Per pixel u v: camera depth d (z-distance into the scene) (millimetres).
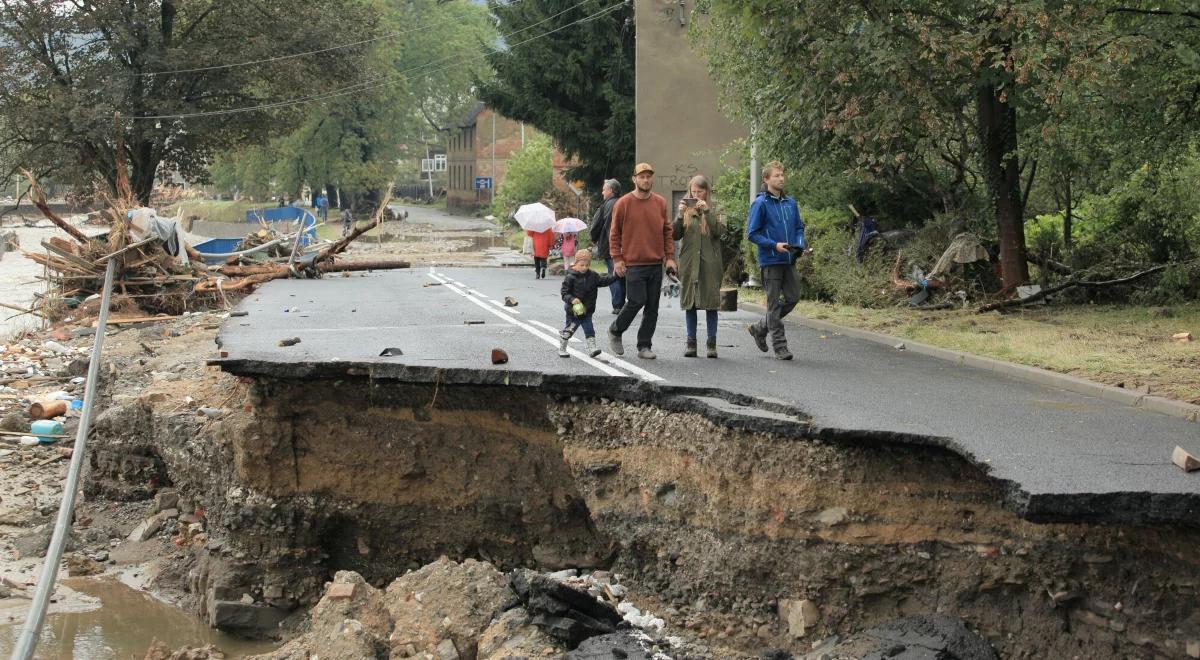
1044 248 17797
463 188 106500
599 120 40844
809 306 17969
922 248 18250
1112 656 7156
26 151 41625
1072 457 7586
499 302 19281
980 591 7715
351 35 44844
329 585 9375
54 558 9875
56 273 27547
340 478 11438
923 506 8031
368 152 89500
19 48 40250
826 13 15219
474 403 11273
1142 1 14898
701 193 11766
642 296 11516
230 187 113625
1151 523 6750
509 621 8586
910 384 10523
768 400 9289
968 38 13938
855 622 8086
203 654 10258
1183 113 15953
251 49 41938
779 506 8414
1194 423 8727
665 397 9758
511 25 42219
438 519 11469
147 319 24781
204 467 12547
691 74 31234
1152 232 17109
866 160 17141
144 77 41406
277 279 26875
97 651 10602
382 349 12258
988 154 16797
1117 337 12875
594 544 10977
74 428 17500
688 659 8164
